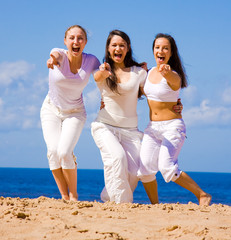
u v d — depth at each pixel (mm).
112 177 10109
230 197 51031
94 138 10609
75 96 10273
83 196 42000
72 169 10133
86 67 10195
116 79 10180
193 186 10102
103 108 10570
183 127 10250
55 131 10469
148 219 7461
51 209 7996
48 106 10656
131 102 10445
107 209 8211
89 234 6484
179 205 8914
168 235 6609
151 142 10266
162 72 9531
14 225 6855
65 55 9977
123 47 10250
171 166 9914
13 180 93938
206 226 6961
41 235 6391
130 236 6473
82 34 9906
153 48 10602
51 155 10320
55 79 10016
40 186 67625
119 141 10531
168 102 10141
